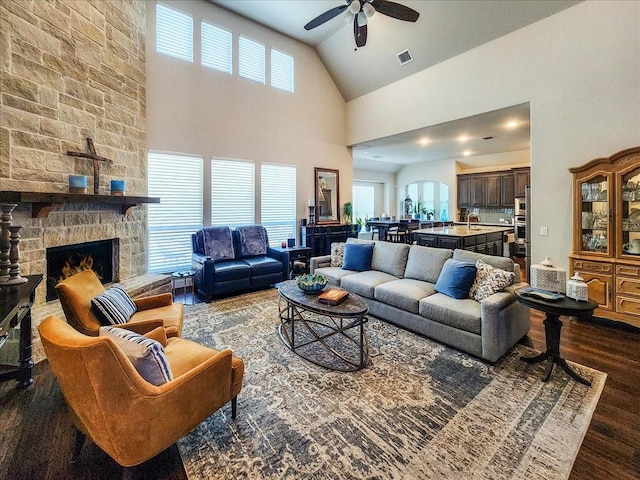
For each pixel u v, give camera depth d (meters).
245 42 5.46
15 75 2.74
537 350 2.88
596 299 3.49
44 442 1.76
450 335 2.88
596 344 2.97
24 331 2.26
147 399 1.38
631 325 3.27
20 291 2.02
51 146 3.05
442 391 2.24
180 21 4.76
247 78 5.50
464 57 4.82
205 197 5.12
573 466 1.58
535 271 2.70
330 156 6.83
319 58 6.50
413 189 11.22
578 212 3.60
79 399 1.33
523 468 1.57
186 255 5.01
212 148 5.15
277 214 6.07
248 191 5.64
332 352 2.69
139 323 2.25
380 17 4.96
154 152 4.56
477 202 9.49
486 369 2.54
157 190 4.65
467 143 7.31
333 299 2.69
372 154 9.02
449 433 1.82
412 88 5.64
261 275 4.84
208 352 1.96
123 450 1.36
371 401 2.13
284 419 1.95
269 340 3.11
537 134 4.03
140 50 4.22
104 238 3.70
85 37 3.39
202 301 4.39
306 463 1.62
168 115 4.66
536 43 4.01
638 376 2.42
